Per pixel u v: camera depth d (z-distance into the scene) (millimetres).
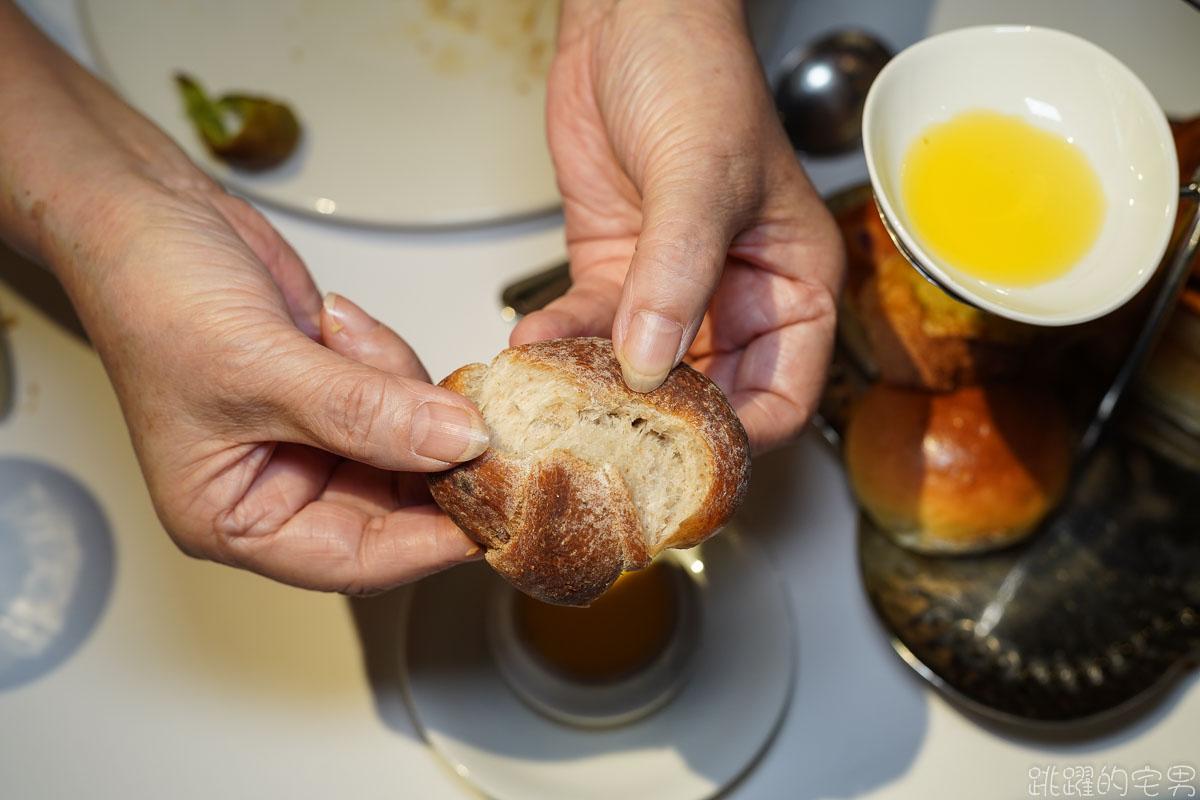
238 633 374
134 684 365
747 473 283
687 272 283
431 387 276
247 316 291
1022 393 375
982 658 353
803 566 386
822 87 438
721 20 332
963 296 260
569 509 268
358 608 377
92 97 357
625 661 354
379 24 476
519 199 438
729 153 308
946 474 358
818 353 339
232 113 430
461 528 284
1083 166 286
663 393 278
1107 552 372
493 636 357
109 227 309
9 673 364
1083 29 456
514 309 402
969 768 355
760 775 356
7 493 388
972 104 294
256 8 475
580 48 359
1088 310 263
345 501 329
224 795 353
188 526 313
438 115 459
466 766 334
